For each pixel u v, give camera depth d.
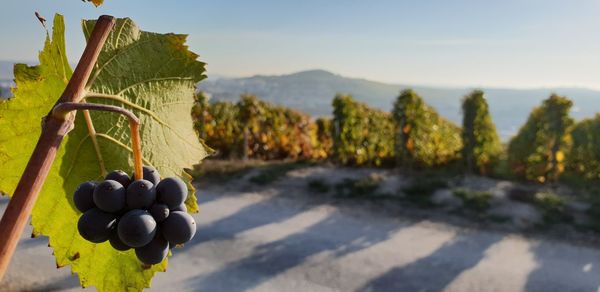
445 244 9.18
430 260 8.41
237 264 7.99
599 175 14.00
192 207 1.14
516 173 14.16
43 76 0.95
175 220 0.82
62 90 0.98
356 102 16.53
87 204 0.83
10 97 0.94
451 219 10.57
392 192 12.27
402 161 15.34
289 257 8.35
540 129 13.93
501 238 9.50
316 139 18.81
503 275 7.87
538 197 11.14
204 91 17.50
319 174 14.00
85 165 1.05
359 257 8.46
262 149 18.44
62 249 1.07
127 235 0.77
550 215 10.35
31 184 0.67
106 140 1.05
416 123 15.16
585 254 8.75
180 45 1.07
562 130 13.70
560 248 9.00
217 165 14.82
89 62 0.78
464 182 13.27
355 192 12.36
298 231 9.71
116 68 1.02
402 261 8.34
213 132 17.86
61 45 0.95
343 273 7.81
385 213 10.98
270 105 18.77
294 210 11.14
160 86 1.08
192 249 8.52
